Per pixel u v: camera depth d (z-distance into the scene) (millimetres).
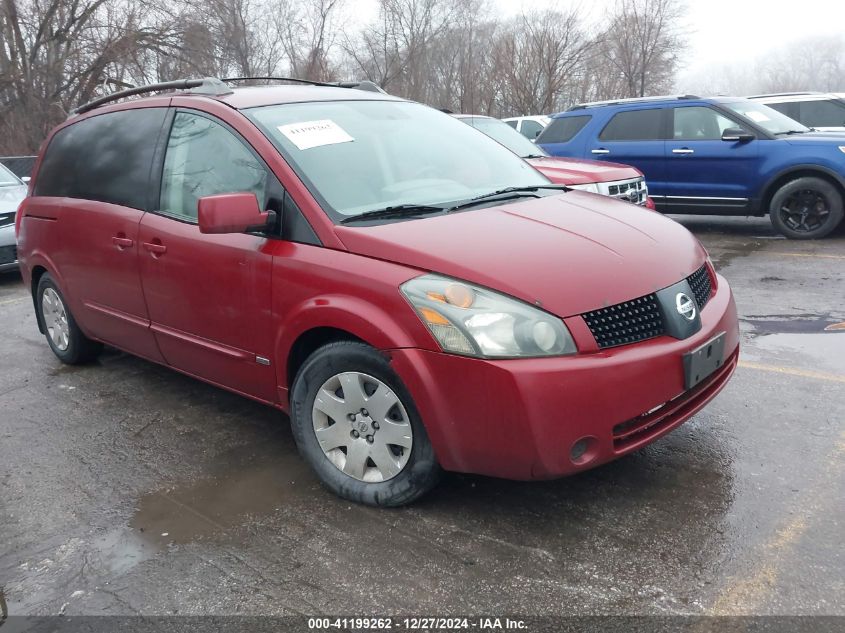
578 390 2586
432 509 3070
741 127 8805
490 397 2617
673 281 2975
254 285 3326
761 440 3516
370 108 4039
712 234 9492
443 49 28281
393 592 2570
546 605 2461
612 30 28375
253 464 3590
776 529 2797
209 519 3111
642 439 2807
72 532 3078
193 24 23406
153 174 3994
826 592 2441
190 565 2797
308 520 3051
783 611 2369
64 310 5035
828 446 3414
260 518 3092
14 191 9008
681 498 3053
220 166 3605
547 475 2662
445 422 2744
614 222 3326
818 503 2951
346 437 3125
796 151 8375
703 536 2781
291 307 3166
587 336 2654
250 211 3139
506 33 27188
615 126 9773
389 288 2826
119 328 4434
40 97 21641
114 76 22766
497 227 3080
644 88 29031
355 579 2652
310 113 3750
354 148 3594
